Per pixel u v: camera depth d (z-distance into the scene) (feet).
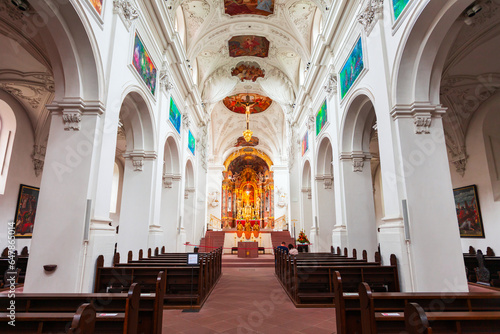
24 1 14.71
